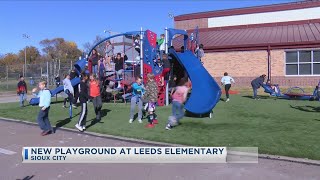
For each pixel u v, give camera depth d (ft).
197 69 50.85
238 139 31.94
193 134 34.81
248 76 89.61
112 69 65.41
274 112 50.06
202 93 47.19
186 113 47.11
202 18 118.62
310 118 44.11
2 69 133.39
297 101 65.00
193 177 22.39
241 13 112.06
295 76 84.89
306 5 103.91
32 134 37.70
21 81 64.44
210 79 47.93
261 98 71.51
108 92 65.57
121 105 58.39
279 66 86.58
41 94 36.88
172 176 22.68
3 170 24.62
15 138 35.65
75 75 66.39
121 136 35.22
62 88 66.44
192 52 62.28
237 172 23.22
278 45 85.97
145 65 57.06
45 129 37.09
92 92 43.86
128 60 67.00
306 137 32.22
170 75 60.29
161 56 57.00
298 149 27.78
